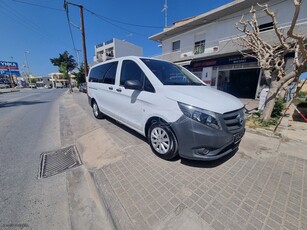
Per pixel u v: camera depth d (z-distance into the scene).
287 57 8.55
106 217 1.90
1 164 3.06
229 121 2.45
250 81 11.38
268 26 10.15
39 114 7.67
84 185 2.49
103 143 3.74
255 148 3.40
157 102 2.77
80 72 31.50
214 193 2.10
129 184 2.28
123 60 3.88
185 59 13.96
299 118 5.87
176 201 1.96
